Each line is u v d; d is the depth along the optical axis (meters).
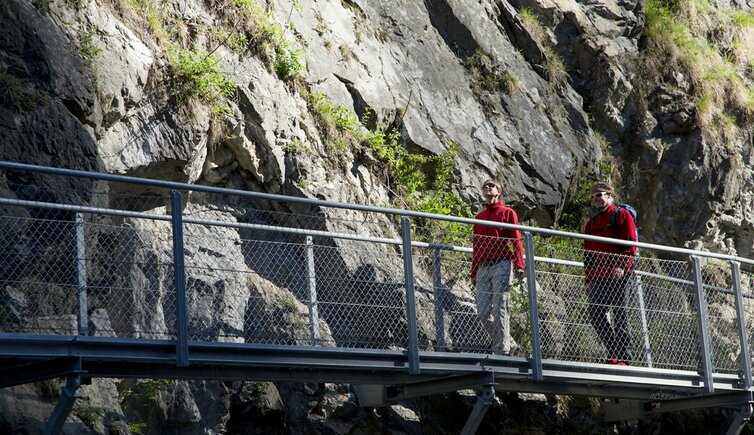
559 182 16.00
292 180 12.64
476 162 15.16
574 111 17.25
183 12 12.52
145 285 10.02
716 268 17.64
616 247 11.24
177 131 11.55
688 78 18.86
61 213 9.61
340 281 11.44
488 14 17.03
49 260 9.28
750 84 20.25
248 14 13.12
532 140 16.09
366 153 13.80
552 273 11.16
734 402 11.79
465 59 16.42
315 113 13.43
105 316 9.53
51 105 10.05
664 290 11.72
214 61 12.12
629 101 18.22
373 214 13.36
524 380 10.64
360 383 9.81
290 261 11.91
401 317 11.25
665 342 11.49
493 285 10.40
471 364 9.83
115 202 11.20
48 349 7.71
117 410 9.48
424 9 16.36
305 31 14.09
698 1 20.86
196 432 10.35
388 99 14.59
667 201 18.03
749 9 22.19
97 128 10.69
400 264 12.15
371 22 15.45
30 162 9.68
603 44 18.12
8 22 10.13
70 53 10.53
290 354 8.89
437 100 15.35
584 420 12.94
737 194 18.61
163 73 11.66
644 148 17.98
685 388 11.44
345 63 14.38
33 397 8.89
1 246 8.99
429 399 11.98
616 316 11.07
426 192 14.43
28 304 8.97
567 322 10.98
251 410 10.76
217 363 8.56
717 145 18.38
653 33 19.06
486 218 10.69
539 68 17.39
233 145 12.27
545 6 17.97
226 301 10.88
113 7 11.55
